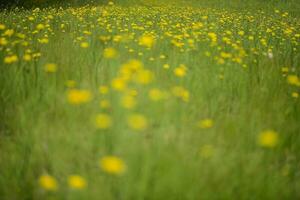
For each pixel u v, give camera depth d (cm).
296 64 467
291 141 290
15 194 231
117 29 601
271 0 1427
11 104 318
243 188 230
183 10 1050
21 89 331
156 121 277
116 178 229
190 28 648
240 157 258
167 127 278
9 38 478
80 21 677
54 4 1130
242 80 391
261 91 366
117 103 286
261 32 691
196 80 366
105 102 285
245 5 1353
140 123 245
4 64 377
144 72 307
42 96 323
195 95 339
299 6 1320
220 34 614
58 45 493
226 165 245
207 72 399
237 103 345
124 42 493
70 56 434
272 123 306
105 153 253
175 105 298
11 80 341
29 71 358
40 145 264
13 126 295
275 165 267
